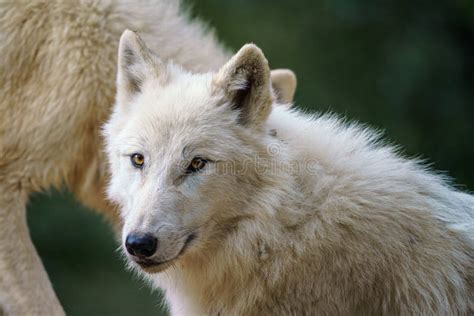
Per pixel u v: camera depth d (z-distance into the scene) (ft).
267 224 27.50
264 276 28.09
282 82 36.27
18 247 34.86
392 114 82.89
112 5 35.27
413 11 86.84
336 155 28.86
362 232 27.76
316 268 27.86
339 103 82.84
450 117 82.74
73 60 34.40
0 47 34.58
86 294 73.46
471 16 85.81
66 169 35.76
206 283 29.04
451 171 82.48
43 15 34.71
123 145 27.96
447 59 83.56
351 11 85.76
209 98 27.91
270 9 87.20
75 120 34.76
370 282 27.89
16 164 34.91
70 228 77.36
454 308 28.09
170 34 36.52
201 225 27.17
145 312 70.85
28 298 34.71
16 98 34.73
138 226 25.96
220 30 84.53
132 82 29.76
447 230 28.50
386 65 84.43
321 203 28.04
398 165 29.63
